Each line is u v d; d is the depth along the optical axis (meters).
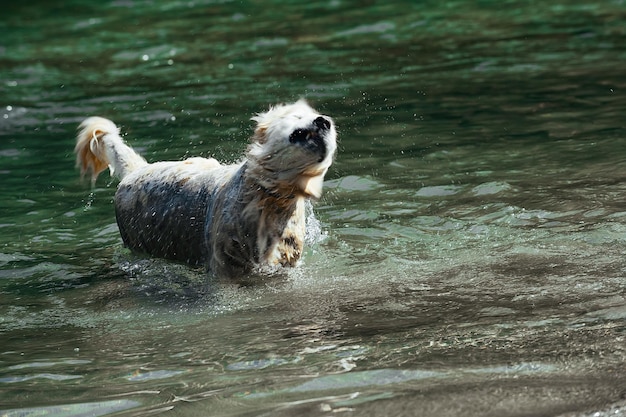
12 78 20.86
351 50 21.91
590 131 14.55
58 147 15.74
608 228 10.41
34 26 26.45
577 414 6.27
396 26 24.22
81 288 10.35
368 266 10.17
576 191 11.80
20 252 11.47
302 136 9.51
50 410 7.12
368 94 17.97
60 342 8.76
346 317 8.73
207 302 9.65
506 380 6.89
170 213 11.05
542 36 22.22
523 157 13.51
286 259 10.36
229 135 15.48
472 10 25.48
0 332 9.15
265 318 8.97
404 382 7.03
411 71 19.69
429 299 9.01
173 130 16.03
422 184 12.66
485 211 11.43
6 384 7.75
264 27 24.84
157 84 19.75
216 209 10.43
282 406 6.80
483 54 20.84
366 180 12.93
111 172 12.08
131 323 9.19
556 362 7.14
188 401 7.06
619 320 7.89
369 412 6.56
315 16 25.83
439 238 10.77
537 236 10.43
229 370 7.64
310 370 7.44
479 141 14.48
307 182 9.84
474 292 9.05
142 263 11.13
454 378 7.01
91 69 21.45
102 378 7.73
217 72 20.48
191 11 27.44
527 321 8.09
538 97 17.02
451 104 16.91
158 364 7.96
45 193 13.55
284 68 20.52
